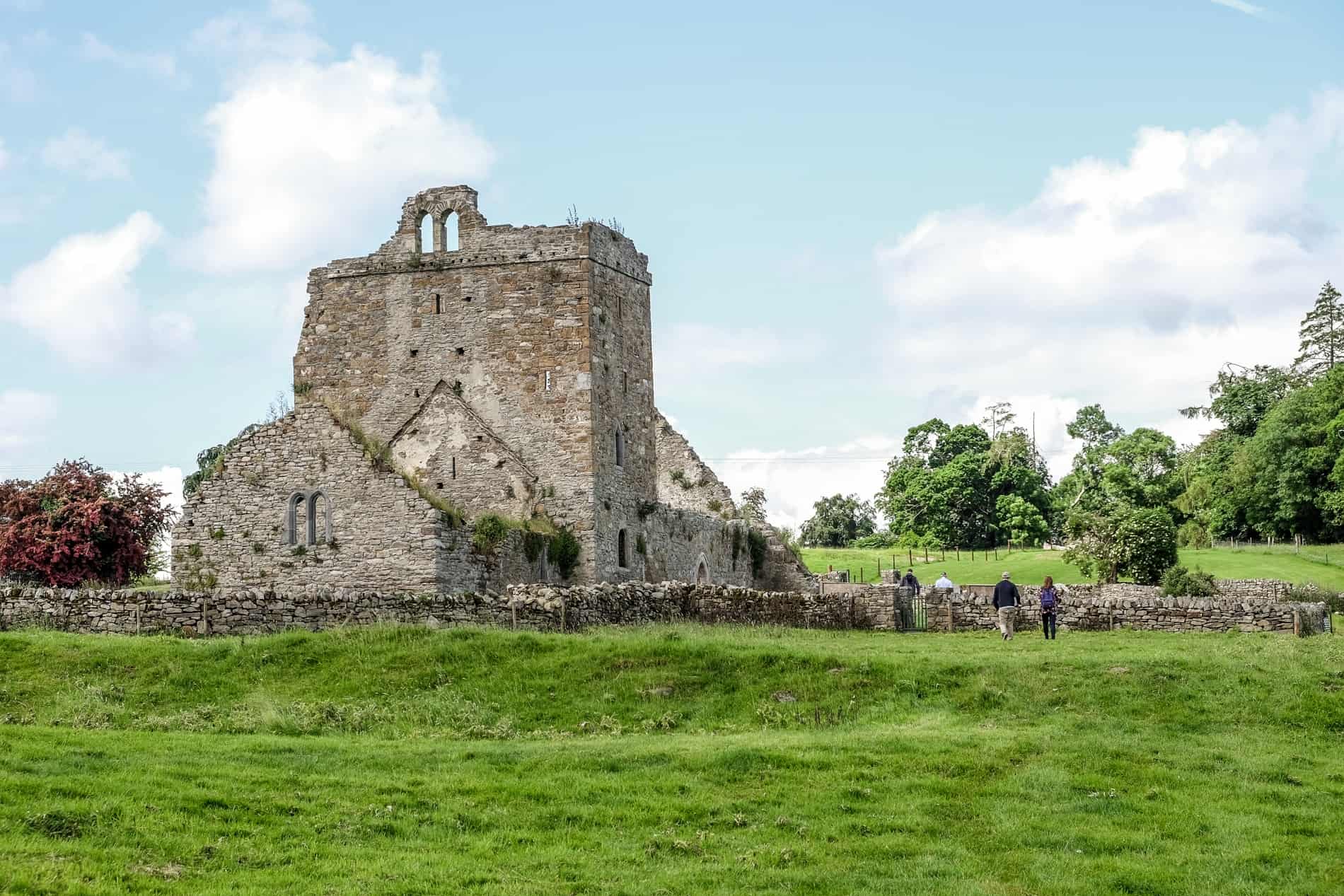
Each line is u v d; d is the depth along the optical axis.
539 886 25.06
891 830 29.03
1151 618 54.00
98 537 57.97
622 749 32.84
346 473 54.12
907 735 34.47
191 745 31.22
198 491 54.97
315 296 65.19
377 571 53.47
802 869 26.77
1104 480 154.62
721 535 75.50
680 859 27.06
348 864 25.25
